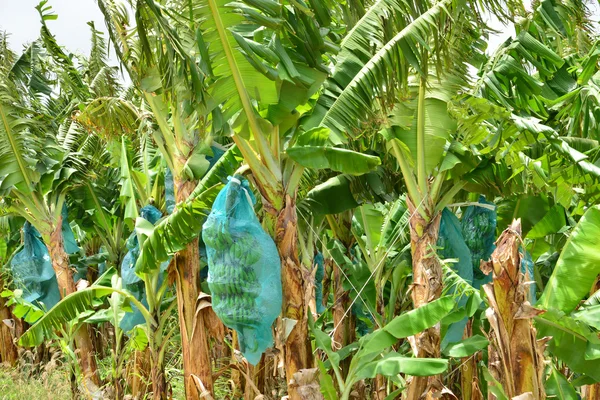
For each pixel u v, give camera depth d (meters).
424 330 5.30
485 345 5.20
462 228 6.71
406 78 4.97
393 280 7.16
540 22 6.75
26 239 10.20
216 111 5.02
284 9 4.88
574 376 6.12
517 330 4.14
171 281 7.44
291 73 4.82
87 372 9.64
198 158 7.10
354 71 5.23
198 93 4.73
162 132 7.25
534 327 4.54
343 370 7.46
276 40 4.91
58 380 9.95
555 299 4.56
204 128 5.09
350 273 7.35
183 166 7.12
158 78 6.50
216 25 4.73
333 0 5.05
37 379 10.52
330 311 9.66
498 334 4.18
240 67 4.93
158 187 8.94
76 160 9.87
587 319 4.51
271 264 5.01
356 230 8.55
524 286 4.18
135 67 6.41
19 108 8.88
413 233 5.65
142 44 4.80
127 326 8.34
